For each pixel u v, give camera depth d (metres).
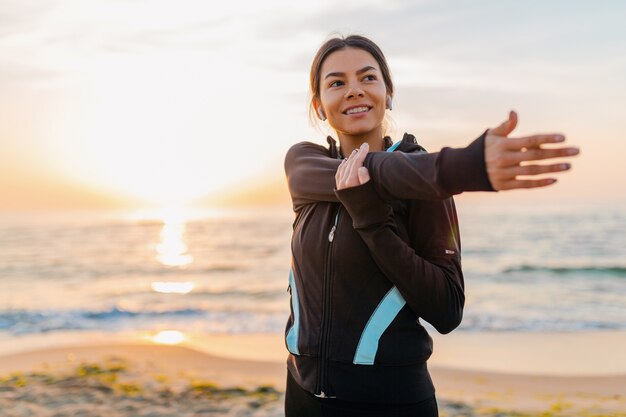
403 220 1.59
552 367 8.02
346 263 1.54
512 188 1.04
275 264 28.48
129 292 19.22
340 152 1.84
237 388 6.38
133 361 7.77
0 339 10.53
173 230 57.25
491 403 6.14
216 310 14.53
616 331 10.87
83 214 125.75
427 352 1.59
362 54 1.73
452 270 1.55
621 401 6.27
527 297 16.62
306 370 1.61
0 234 51.56
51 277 23.92
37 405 5.68
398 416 1.53
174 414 5.52
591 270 22.62
